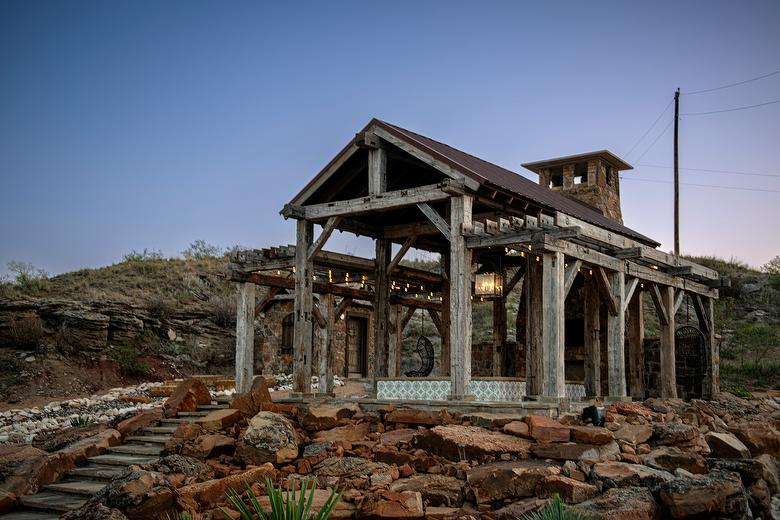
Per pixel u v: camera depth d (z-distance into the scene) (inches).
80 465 461.7
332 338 660.1
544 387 478.9
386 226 656.4
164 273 1158.3
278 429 440.5
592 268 573.3
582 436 406.9
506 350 748.6
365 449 437.4
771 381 923.4
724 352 1048.2
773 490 427.5
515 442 413.4
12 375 825.5
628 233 712.4
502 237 490.0
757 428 548.1
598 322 640.4
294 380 564.1
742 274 1312.7
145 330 960.3
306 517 311.7
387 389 578.6
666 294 703.1
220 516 355.9
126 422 521.0
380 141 552.7
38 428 613.9
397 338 753.6
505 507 356.8
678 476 388.8
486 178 503.2
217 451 448.8
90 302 948.6
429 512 357.4
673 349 698.8
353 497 373.4
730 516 365.4
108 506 349.1
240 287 627.8
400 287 753.0
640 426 449.4
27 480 424.2
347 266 651.5
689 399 761.0
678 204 1240.2
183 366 949.8
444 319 674.8
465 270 497.7
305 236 585.9
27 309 904.3
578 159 971.9
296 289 577.6
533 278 583.2
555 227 485.7
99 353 900.0
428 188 516.4
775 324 1135.0
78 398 794.2
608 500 352.8
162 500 352.2
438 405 478.3
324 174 575.8
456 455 409.1
